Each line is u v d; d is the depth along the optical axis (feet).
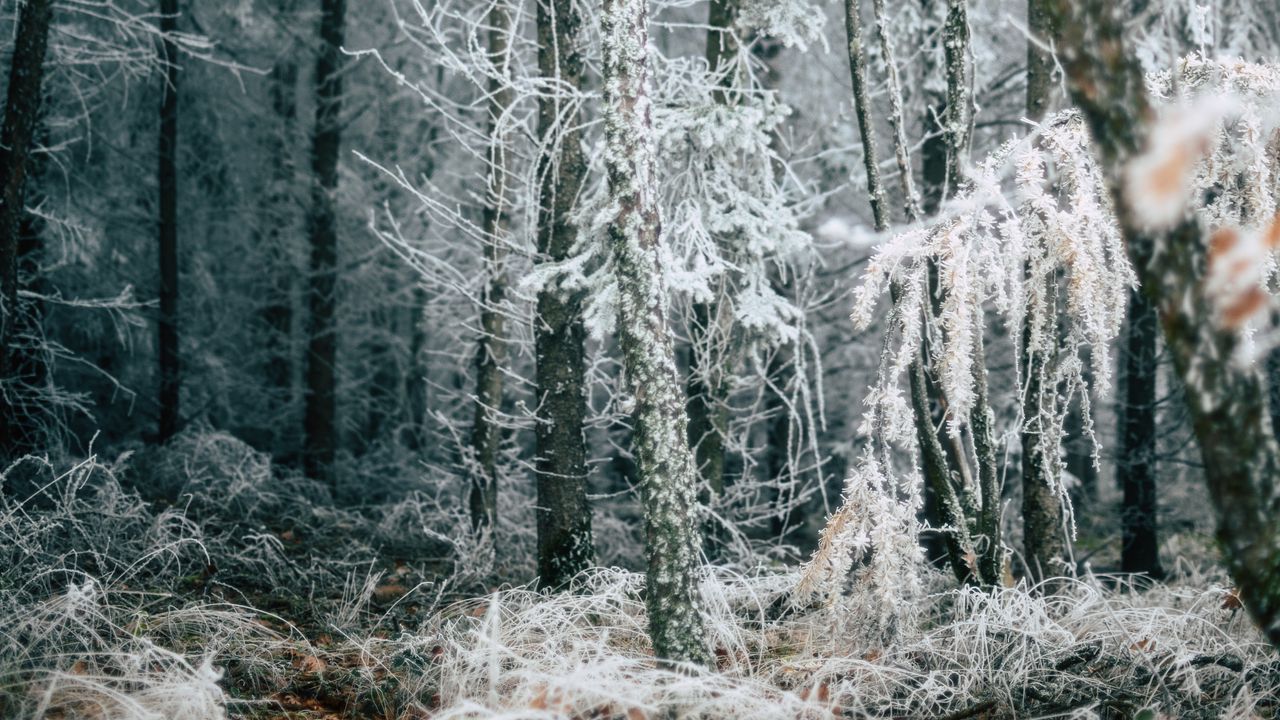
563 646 12.46
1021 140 11.44
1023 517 16.01
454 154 39.11
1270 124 10.31
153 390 40.32
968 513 13.67
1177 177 4.90
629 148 11.08
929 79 26.53
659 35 33.30
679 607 10.73
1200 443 6.76
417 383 46.19
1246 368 6.53
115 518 17.88
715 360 20.24
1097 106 6.66
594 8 19.31
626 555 24.90
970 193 12.28
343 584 18.17
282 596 16.46
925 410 13.41
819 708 9.43
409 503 27.22
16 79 21.11
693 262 18.15
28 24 21.12
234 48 39.83
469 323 28.99
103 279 37.47
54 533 16.63
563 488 17.49
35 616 11.43
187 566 17.15
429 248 36.01
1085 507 32.12
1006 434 14.40
